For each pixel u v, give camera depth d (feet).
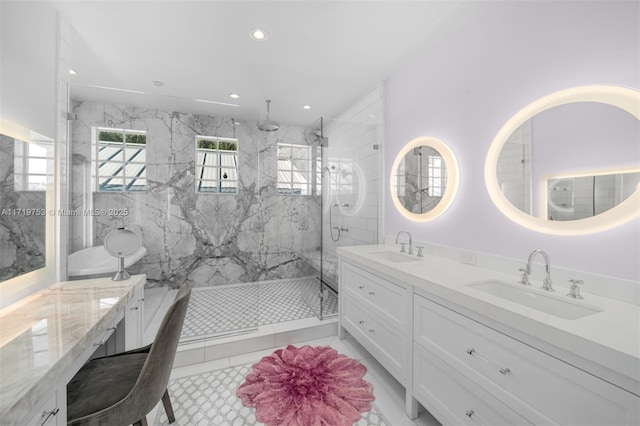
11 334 3.18
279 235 12.94
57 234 5.28
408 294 5.05
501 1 5.16
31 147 4.64
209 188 10.66
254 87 8.98
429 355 4.52
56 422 2.72
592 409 2.51
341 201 10.04
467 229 6.00
